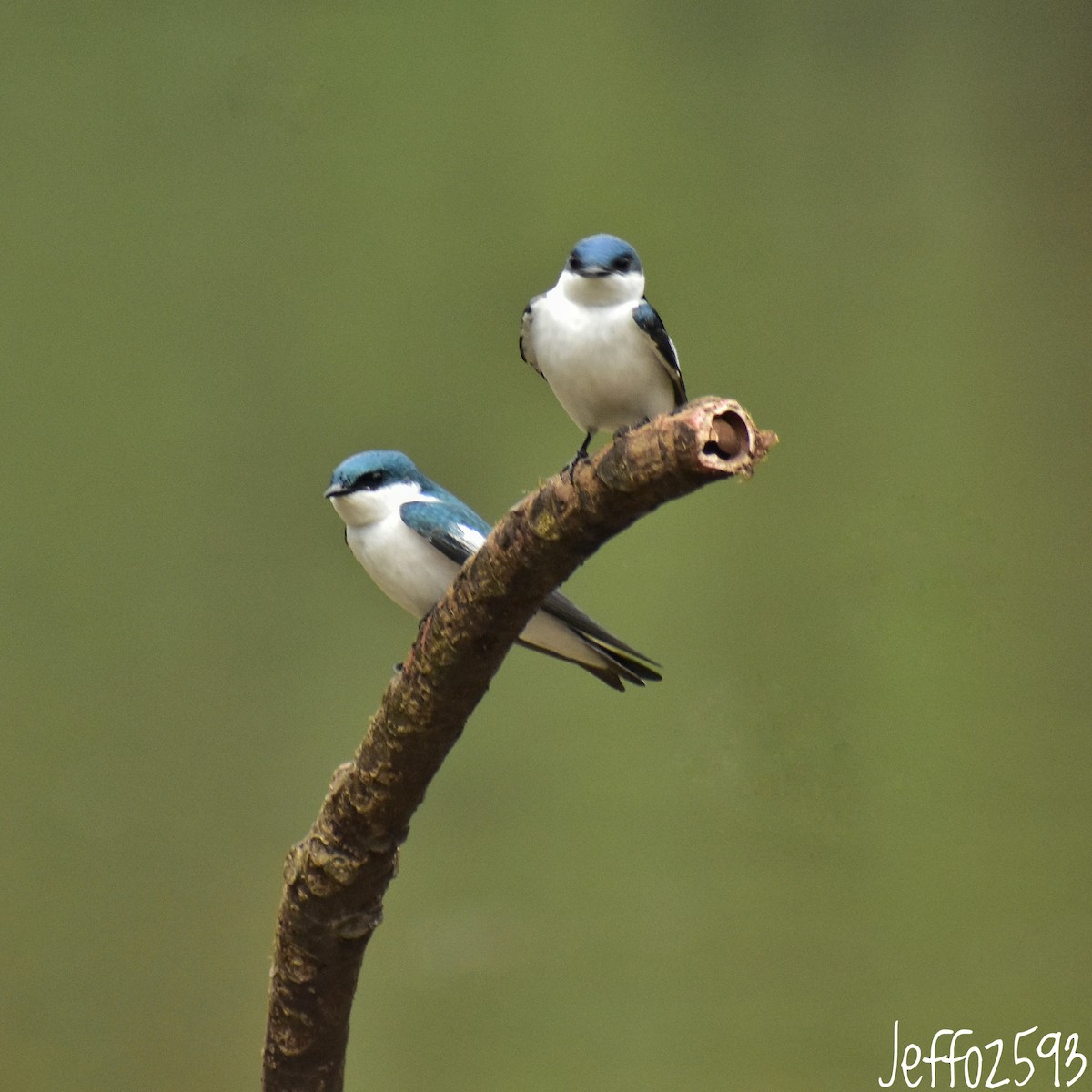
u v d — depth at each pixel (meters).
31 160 11.95
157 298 11.84
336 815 4.18
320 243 11.92
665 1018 9.80
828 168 12.25
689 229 12.05
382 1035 9.85
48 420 11.62
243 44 12.12
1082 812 10.39
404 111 12.08
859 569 11.25
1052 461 11.66
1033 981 9.70
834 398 11.77
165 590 11.29
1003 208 12.20
